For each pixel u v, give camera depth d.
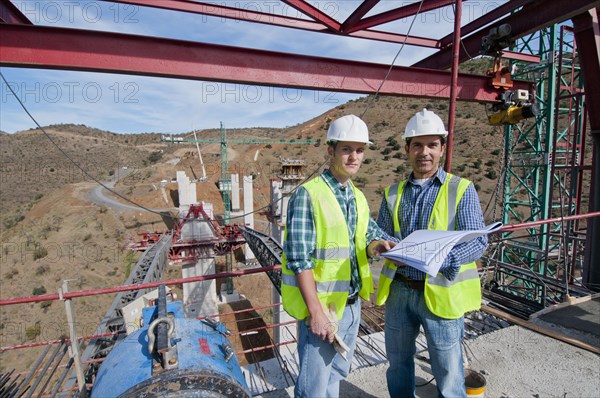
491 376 3.63
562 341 4.20
